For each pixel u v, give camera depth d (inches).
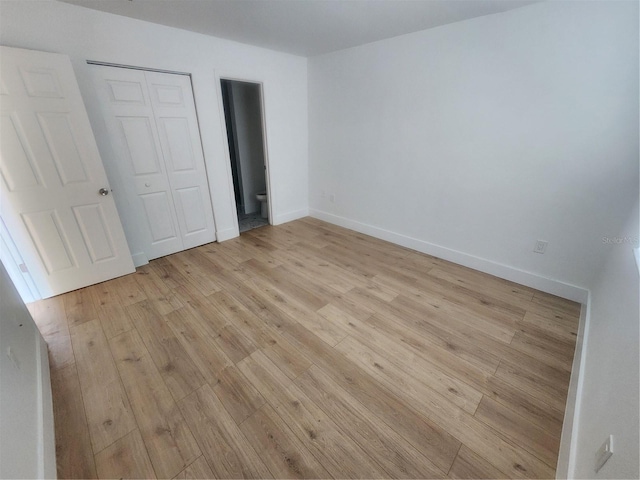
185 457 48.6
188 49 107.8
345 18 92.5
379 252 129.7
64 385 61.3
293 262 119.6
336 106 142.9
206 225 135.0
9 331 52.4
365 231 151.9
